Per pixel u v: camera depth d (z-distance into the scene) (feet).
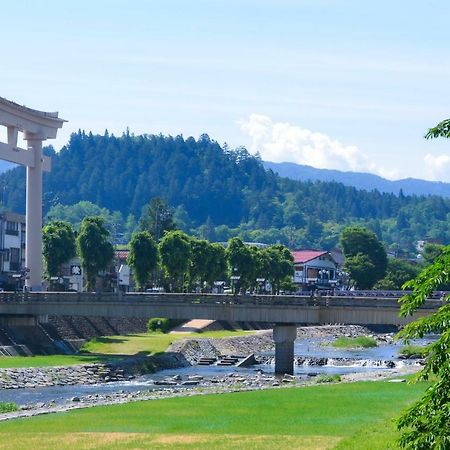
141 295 574.97
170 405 348.38
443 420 118.21
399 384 426.10
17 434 275.18
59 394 403.13
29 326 586.45
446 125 123.85
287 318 546.67
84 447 249.75
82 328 652.07
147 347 618.85
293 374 533.14
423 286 124.06
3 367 465.06
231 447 247.70
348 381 452.76
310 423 295.48
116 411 330.13
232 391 404.16
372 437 248.52
